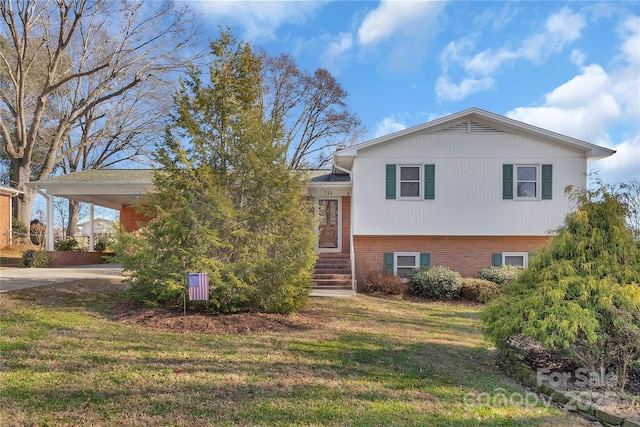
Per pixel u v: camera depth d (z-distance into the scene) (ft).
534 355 19.24
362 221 45.32
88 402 12.34
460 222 44.96
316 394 13.99
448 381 16.29
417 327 27.04
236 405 12.72
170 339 20.08
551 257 18.84
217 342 20.03
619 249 17.54
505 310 18.76
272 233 27.43
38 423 10.83
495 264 46.06
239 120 27.35
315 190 48.42
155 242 26.00
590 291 16.67
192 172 25.90
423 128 44.73
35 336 18.94
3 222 67.05
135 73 75.87
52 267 51.78
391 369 17.34
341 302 35.50
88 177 53.57
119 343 18.81
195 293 22.25
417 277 41.68
